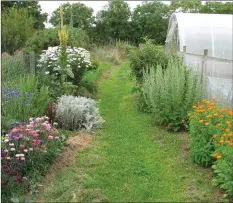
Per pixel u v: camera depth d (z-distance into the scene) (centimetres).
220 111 601
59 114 770
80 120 778
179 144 672
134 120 841
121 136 735
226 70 1057
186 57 920
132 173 565
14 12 1850
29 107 721
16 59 1180
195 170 567
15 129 553
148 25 2769
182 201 484
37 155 551
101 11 2803
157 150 656
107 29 2761
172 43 1333
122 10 2748
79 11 2727
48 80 946
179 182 536
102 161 607
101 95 1123
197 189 511
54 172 558
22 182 495
